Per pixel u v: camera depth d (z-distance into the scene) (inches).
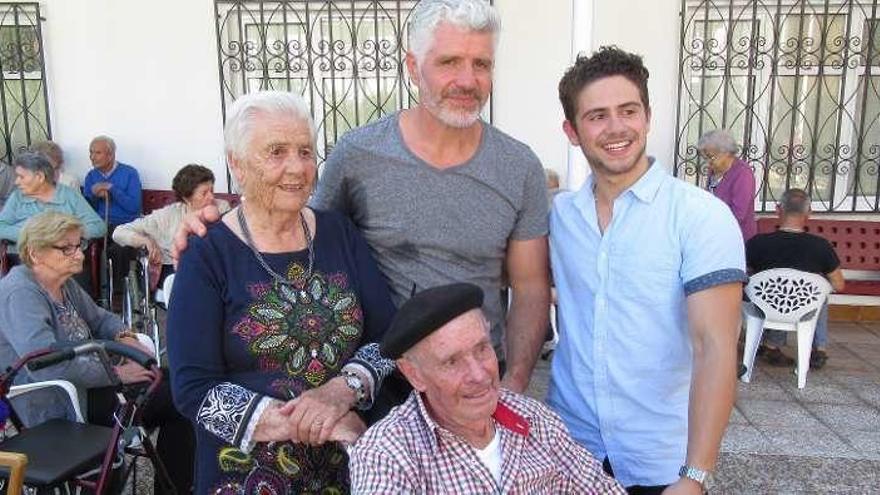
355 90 222.4
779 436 139.0
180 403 55.6
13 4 218.1
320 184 70.2
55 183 191.0
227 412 54.2
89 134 228.7
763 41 213.6
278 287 58.2
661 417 63.8
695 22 214.7
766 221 219.6
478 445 54.8
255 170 56.2
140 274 184.2
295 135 56.4
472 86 60.7
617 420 64.5
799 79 216.1
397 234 66.4
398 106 222.7
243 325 56.9
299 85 223.1
